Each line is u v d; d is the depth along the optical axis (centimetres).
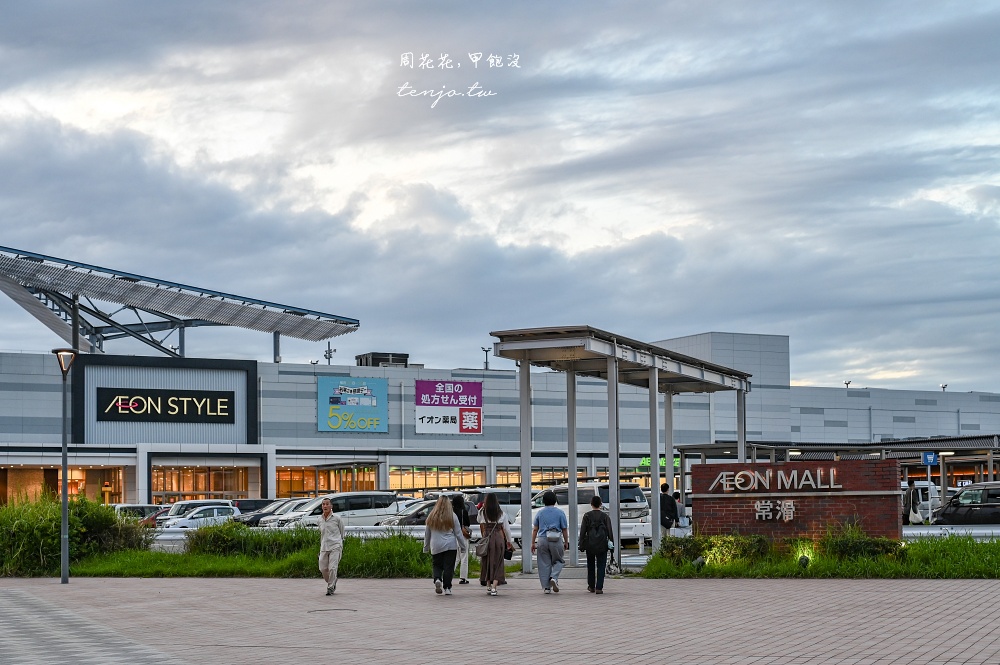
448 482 7575
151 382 6838
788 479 2320
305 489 7319
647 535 3116
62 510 2509
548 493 2017
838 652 1203
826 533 2267
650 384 2528
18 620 1714
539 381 7862
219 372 7044
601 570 1941
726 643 1302
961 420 9744
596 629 1470
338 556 2067
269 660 1264
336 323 7331
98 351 7100
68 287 6519
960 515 3541
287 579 2511
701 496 2378
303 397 7275
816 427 9088
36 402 6569
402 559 2519
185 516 4422
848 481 2292
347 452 7300
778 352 8838
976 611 1519
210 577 2614
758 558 2230
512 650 1304
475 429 7719
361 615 1712
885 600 1688
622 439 7962
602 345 2312
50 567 2762
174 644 1413
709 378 2786
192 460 6706
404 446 7531
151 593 2175
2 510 2933
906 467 4706
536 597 1925
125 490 6575
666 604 1742
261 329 7231
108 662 1260
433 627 1541
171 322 7194
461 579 2248
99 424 6662
